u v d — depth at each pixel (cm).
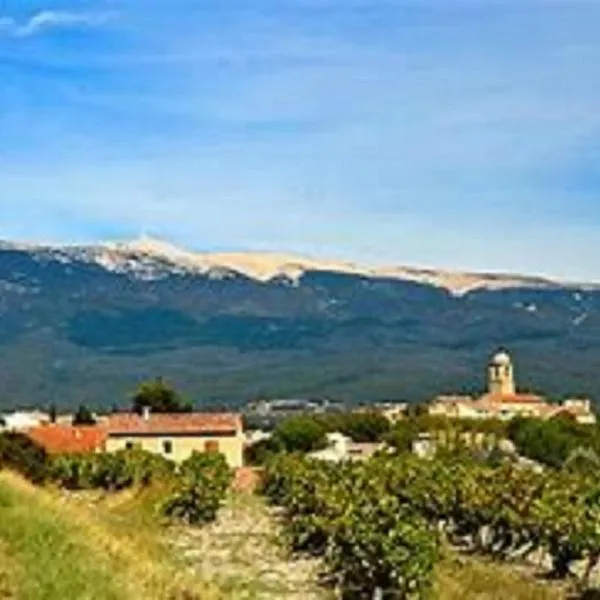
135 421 18612
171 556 5403
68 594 3019
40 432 17688
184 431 18512
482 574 6481
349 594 5588
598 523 6575
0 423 18588
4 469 6000
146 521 7356
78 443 17600
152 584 3566
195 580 4184
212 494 8919
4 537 3438
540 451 18850
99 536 4106
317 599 5447
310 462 11481
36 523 3703
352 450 19588
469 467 9819
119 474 11188
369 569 5478
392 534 5491
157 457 13312
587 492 7562
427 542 5541
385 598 5503
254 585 5622
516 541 7719
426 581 5491
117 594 3189
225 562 6369
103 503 7788
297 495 9025
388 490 8694
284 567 6397
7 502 3953
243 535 8050
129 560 3894
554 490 7806
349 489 8069
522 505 7625
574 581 6675
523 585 6294
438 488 8644
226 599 3994
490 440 19488
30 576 3059
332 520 6375
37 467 9944
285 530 8331
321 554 6825
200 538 7681
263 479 12675
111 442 18100
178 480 9381
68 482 10869
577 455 17025
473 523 8125
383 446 18750
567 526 6706
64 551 3488
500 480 8331
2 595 2853
